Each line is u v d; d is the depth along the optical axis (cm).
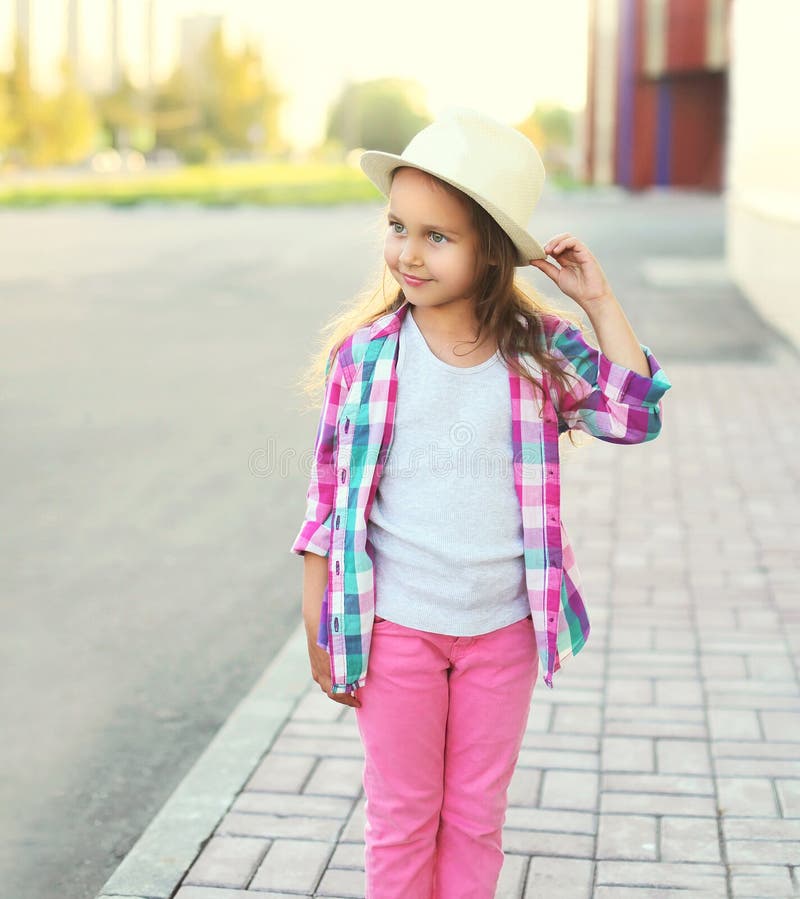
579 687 379
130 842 311
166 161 6938
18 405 836
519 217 212
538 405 214
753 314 1269
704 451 700
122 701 391
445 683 218
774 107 1271
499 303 211
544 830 297
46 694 396
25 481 649
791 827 296
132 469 673
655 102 4141
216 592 489
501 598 215
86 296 1446
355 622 213
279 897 273
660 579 480
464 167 204
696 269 1694
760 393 864
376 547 217
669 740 343
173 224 2725
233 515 590
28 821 320
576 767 328
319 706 373
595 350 218
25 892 289
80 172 5869
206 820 306
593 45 4397
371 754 221
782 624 429
